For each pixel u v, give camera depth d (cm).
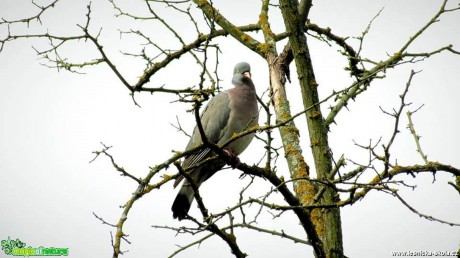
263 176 893
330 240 951
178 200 1140
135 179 841
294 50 1072
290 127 1099
